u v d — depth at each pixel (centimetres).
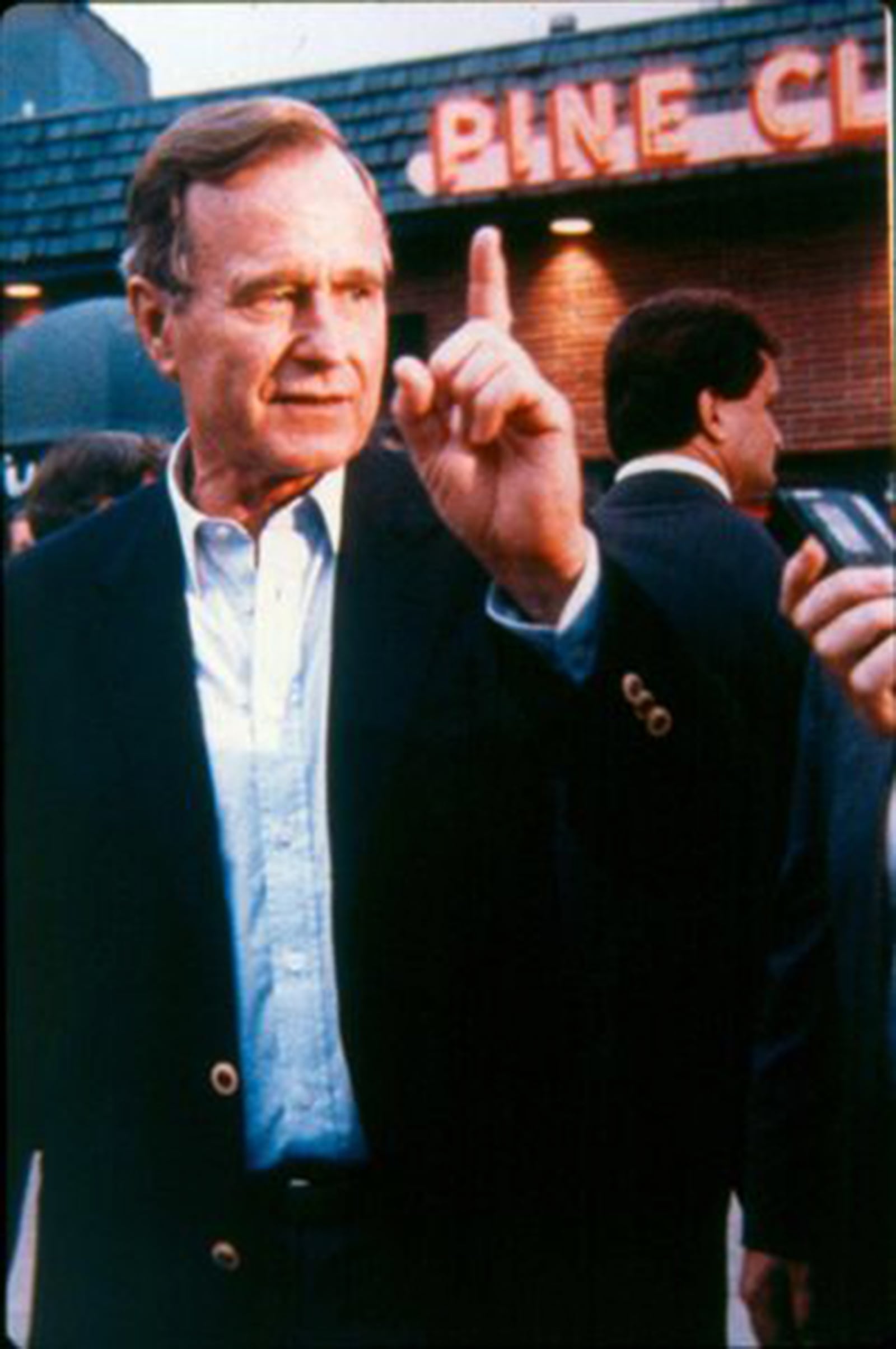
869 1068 143
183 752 135
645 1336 145
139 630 138
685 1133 148
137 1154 136
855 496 136
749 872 142
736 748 127
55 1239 141
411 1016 132
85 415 329
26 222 632
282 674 137
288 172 132
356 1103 133
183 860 133
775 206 628
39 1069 140
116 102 637
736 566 158
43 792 138
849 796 142
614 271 647
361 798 131
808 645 154
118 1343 137
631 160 632
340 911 131
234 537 138
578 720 123
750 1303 159
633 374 173
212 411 135
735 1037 152
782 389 623
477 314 111
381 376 139
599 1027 141
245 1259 134
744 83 621
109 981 135
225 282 132
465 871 133
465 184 643
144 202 137
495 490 116
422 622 134
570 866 139
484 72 646
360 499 139
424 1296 134
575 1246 139
